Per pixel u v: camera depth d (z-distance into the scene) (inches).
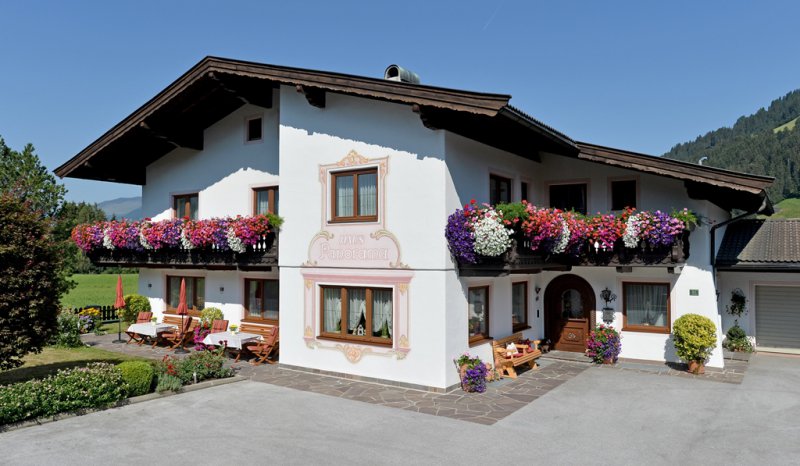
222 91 569.3
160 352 599.2
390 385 443.5
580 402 398.9
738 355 577.0
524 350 499.5
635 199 546.3
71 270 657.0
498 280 507.5
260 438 319.6
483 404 391.9
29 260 399.5
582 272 572.7
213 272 652.7
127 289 1604.3
